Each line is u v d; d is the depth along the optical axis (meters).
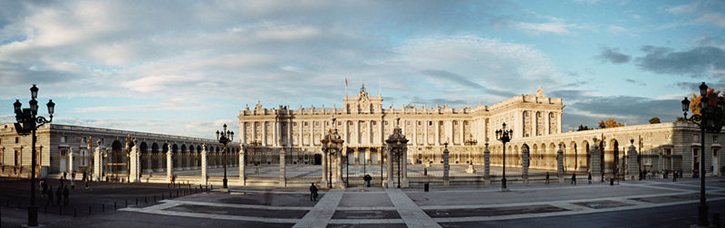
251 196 50.41
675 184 65.00
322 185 60.06
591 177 72.62
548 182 68.25
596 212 38.09
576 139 106.62
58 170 92.31
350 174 95.44
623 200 46.00
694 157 83.69
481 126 189.00
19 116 32.22
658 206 41.78
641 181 71.25
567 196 49.62
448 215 36.62
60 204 42.19
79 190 57.69
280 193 53.44
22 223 32.03
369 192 54.31
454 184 64.69
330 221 34.03
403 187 60.50
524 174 68.50
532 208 40.41
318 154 196.38
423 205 42.44
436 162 188.75
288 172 107.88
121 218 35.19
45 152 91.62
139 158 77.19
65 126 94.56
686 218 34.97
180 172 105.44
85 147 98.75
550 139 117.25
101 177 79.06
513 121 161.38
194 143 134.75
